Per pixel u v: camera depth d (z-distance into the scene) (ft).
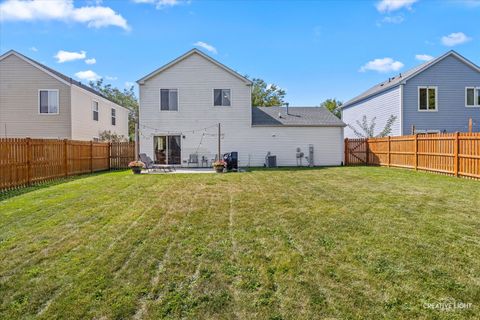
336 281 10.12
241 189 28.07
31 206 20.86
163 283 10.09
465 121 61.16
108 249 12.98
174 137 58.23
